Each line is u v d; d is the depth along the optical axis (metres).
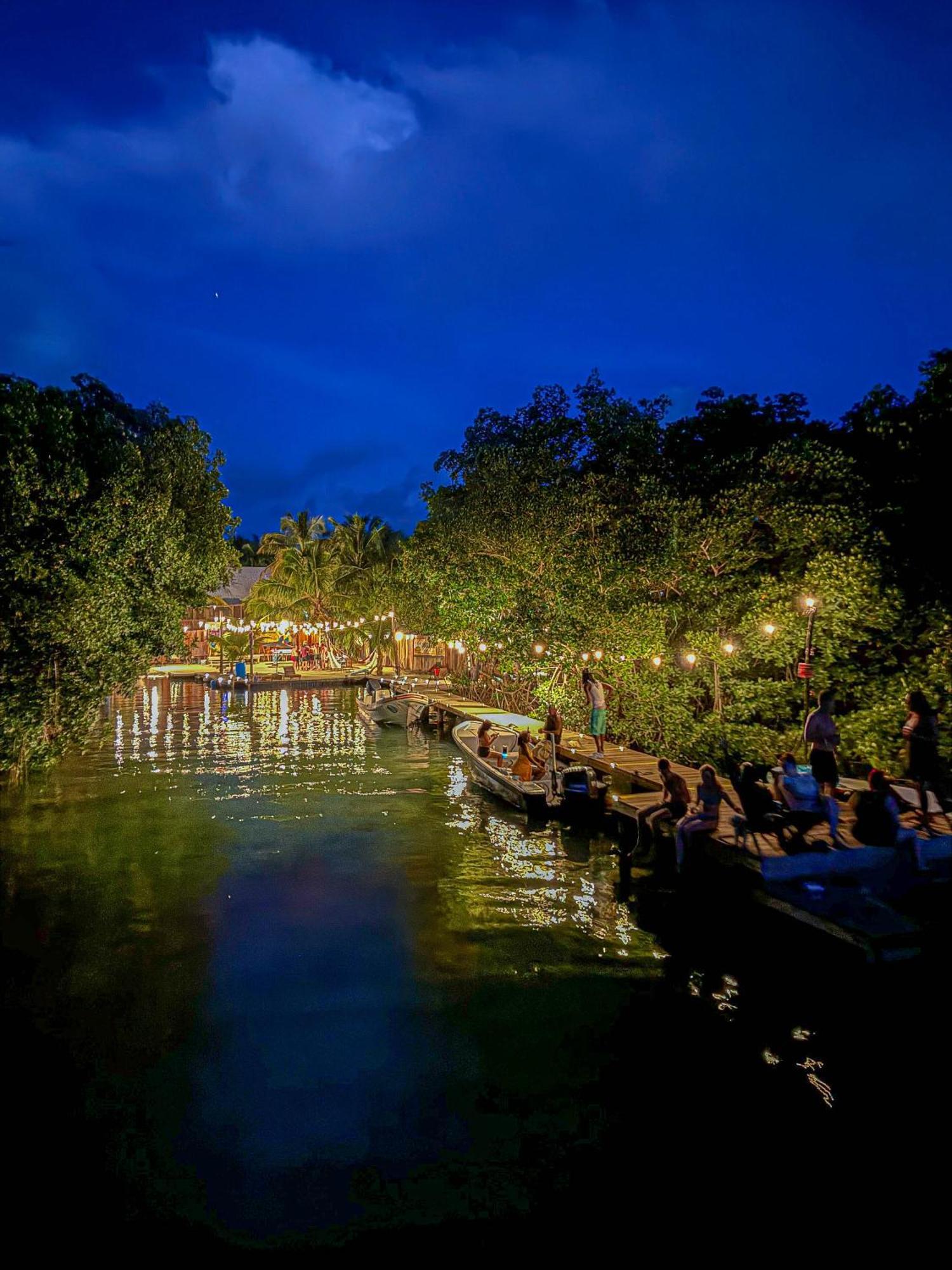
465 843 14.29
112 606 14.89
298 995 8.36
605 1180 5.61
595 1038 7.53
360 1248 4.99
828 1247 4.98
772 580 16.42
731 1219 5.23
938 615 13.75
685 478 20.52
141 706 38.16
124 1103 6.48
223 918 10.55
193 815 16.42
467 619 24.34
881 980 7.85
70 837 14.66
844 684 15.26
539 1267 4.84
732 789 14.23
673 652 19.19
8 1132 6.12
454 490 26.22
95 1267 4.85
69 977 8.77
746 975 8.84
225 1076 6.88
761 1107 6.45
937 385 14.83
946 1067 7.06
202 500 22.06
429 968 9.04
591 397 24.45
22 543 12.43
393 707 30.50
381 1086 6.73
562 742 20.27
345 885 11.91
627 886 11.85
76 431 15.70
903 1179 5.60
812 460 16.36
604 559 19.95
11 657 12.73
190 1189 5.52
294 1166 5.77
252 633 52.62
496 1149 5.94
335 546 54.56
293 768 22.22
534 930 10.17
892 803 9.62
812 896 9.13
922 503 14.86
